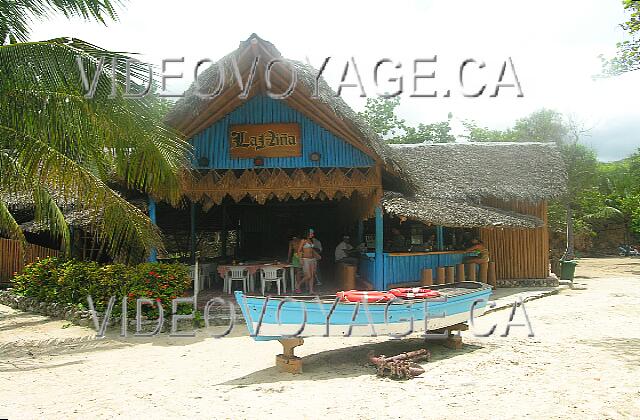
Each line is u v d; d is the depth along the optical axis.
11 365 9.05
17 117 9.51
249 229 22.91
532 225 17.03
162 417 6.47
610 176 47.56
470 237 19.73
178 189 12.10
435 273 16.09
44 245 20.05
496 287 19.09
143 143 10.09
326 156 13.95
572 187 28.31
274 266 14.67
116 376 8.31
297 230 23.14
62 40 9.03
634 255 40.88
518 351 9.70
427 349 9.93
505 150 21.62
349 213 19.95
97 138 9.90
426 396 7.16
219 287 16.52
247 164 13.88
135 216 11.30
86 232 17.19
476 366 8.67
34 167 9.66
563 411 6.54
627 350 9.70
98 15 9.66
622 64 10.47
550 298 17.20
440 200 17.42
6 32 10.42
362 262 17.22
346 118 12.73
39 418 6.47
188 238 21.19
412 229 20.44
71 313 12.85
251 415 6.49
